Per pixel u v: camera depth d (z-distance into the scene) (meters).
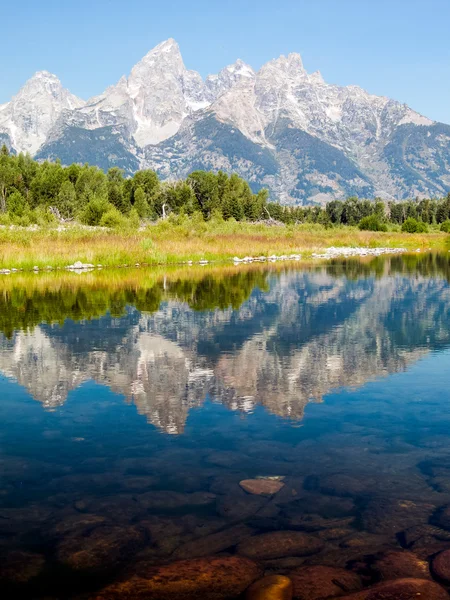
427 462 4.69
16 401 6.53
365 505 3.92
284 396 6.66
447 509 3.86
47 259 27.64
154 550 3.37
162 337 10.48
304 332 10.96
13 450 5.02
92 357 8.80
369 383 7.25
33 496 4.10
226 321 12.40
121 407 6.29
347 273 24.89
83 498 4.06
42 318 12.83
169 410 6.15
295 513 3.82
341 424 5.68
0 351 9.25
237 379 7.47
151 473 4.50
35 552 3.35
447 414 5.97
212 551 3.36
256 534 3.55
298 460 4.75
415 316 12.88
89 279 22.28
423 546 3.39
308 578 3.06
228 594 2.93
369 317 12.79
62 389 7.01
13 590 2.97
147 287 19.45
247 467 4.60
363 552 3.34
